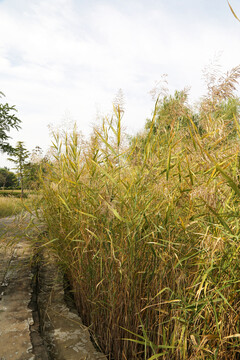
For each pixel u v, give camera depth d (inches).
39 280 100.7
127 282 65.0
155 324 64.7
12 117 492.7
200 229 68.2
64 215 100.5
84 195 85.9
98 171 85.3
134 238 65.6
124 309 68.0
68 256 94.3
